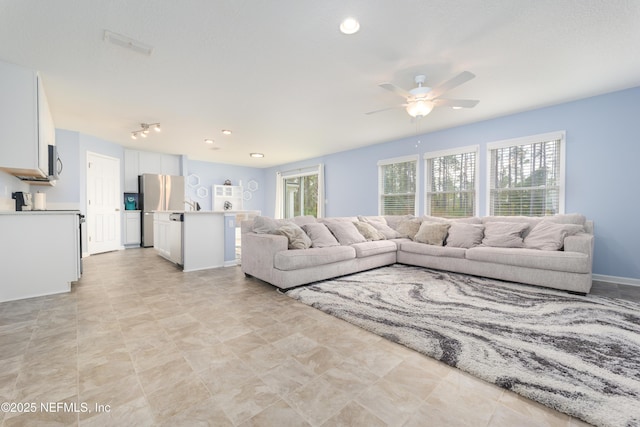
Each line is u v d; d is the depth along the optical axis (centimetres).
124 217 618
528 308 242
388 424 113
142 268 415
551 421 115
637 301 260
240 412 119
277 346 179
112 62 264
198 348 175
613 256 336
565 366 153
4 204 309
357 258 375
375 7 192
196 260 407
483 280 337
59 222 287
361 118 427
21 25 209
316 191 771
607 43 235
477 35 224
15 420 113
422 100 283
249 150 662
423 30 217
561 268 286
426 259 403
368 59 259
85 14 198
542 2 188
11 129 266
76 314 230
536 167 394
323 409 122
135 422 113
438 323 211
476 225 390
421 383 141
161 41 231
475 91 330
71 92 327
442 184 495
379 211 594
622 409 119
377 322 212
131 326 207
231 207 840
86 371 149
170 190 671
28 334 192
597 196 346
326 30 217
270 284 330
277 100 356
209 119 430
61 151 473
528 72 285
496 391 135
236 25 211
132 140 563
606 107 338
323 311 242
